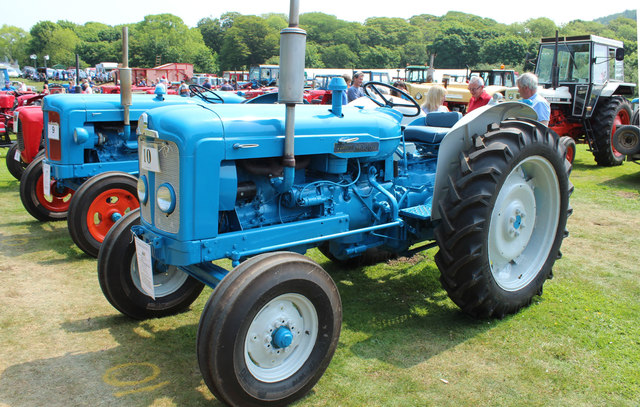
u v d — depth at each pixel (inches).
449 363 109.1
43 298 141.9
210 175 96.8
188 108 101.0
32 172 213.8
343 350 114.4
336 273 163.0
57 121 188.5
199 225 97.3
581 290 148.2
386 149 130.3
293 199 113.3
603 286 151.3
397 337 120.3
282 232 108.6
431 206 127.2
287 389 93.6
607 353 113.3
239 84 1238.3
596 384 101.7
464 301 123.3
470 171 118.0
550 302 140.0
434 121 169.5
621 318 130.3
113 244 122.0
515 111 138.4
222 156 98.0
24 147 244.2
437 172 122.6
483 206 115.1
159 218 102.8
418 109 159.0
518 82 202.4
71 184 197.2
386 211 131.7
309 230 113.5
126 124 188.4
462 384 101.3
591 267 166.9
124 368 106.7
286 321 94.5
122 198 179.9
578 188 284.5
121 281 123.4
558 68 354.9
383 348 115.3
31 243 192.1
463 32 2999.5
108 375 103.9
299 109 118.3
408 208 136.0
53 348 114.6
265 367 93.7
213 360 84.4
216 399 96.5
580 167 358.0
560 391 99.3
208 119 97.0
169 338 120.3
